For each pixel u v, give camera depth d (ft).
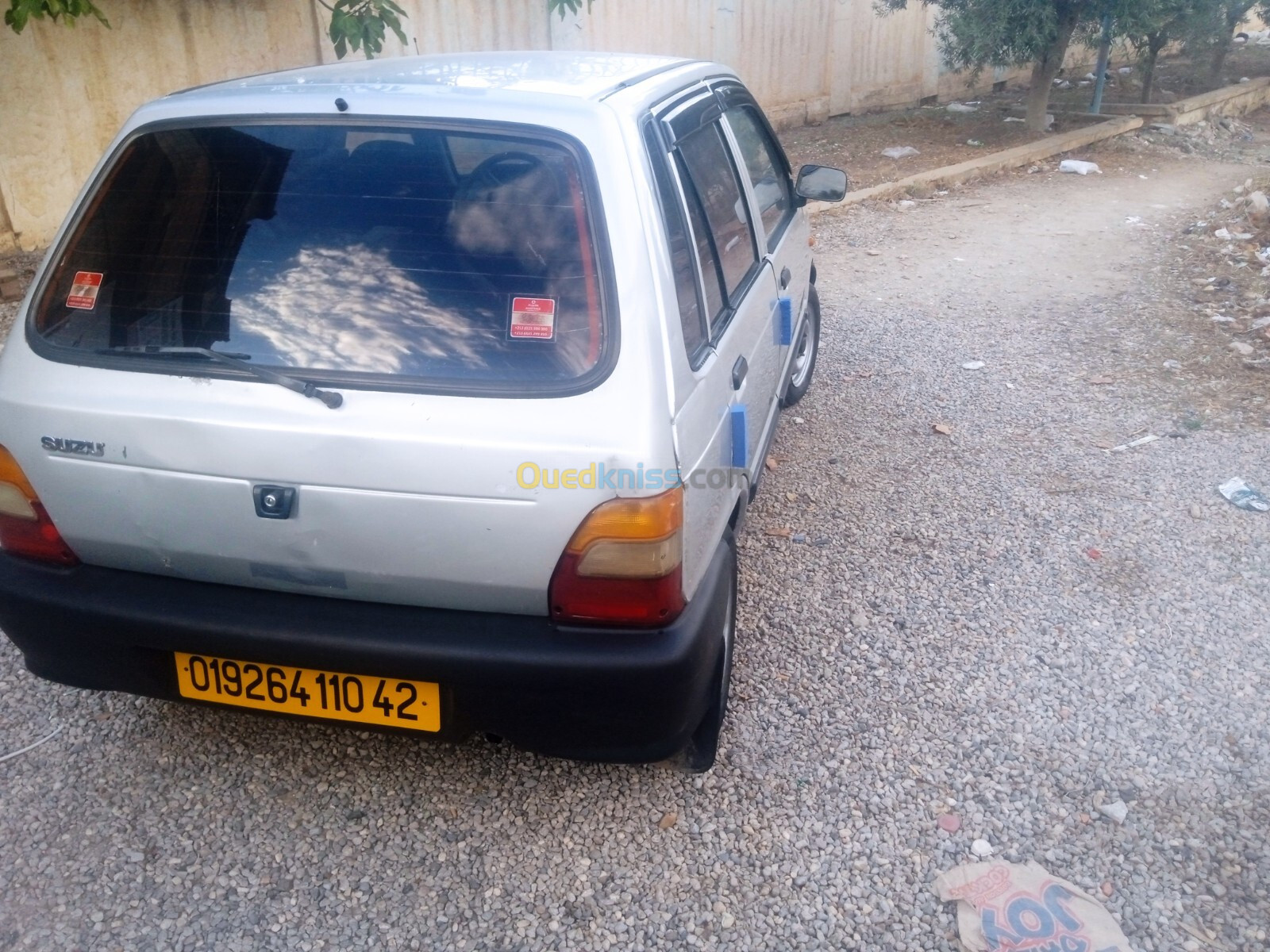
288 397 7.23
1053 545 13.09
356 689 7.65
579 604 7.25
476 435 6.97
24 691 10.28
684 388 7.72
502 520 7.01
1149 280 23.71
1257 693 10.41
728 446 9.07
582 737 7.68
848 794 9.16
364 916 7.96
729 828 8.80
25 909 7.92
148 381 7.50
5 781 9.14
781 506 14.10
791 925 7.92
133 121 8.52
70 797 9.00
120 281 7.99
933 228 28.60
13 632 8.22
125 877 8.24
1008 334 20.59
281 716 7.91
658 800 9.09
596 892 8.20
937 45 45.03
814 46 40.88
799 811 8.98
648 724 7.61
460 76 8.93
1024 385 18.12
